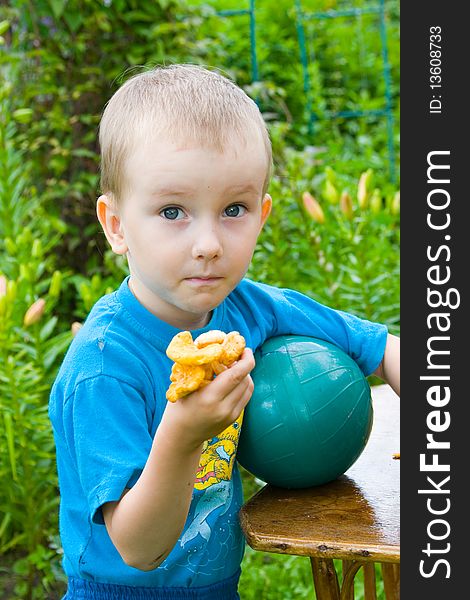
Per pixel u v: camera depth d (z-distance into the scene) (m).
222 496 1.58
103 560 1.56
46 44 3.78
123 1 3.71
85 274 3.82
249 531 1.46
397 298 3.17
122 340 1.49
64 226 3.48
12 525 2.87
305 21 5.66
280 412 1.56
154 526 1.33
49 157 3.82
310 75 5.34
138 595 1.57
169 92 1.44
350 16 6.06
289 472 1.59
